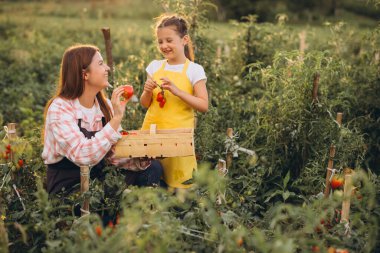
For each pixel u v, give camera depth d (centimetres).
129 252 263
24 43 1195
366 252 304
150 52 591
